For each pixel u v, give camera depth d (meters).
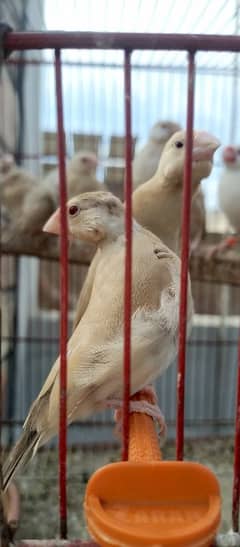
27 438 0.62
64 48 0.47
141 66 1.66
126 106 0.47
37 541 0.51
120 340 0.58
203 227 1.54
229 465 1.69
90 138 2.13
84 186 1.79
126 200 0.47
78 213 0.73
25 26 1.84
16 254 1.62
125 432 0.50
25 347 2.47
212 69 1.65
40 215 1.61
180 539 0.42
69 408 0.59
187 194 0.48
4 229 1.63
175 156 0.93
